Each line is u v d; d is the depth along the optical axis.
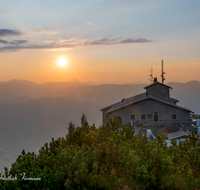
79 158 8.27
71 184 7.53
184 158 8.59
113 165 8.43
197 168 8.13
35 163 8.80
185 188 7.23
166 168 7.77
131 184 7.35
